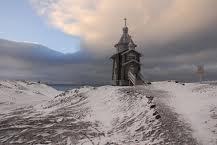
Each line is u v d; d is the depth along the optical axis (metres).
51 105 49.34
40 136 28.28
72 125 32.38
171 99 36.50
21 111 48.44
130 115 32.66
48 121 35.00
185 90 43.19
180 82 53.81
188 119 27.47
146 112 31.12
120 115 33.88
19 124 34.31
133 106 35.22
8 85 85.88
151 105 31.94
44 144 25.97
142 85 51.09
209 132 23.75
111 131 29.33
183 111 30.28
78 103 45.06
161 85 50.06
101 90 49.41
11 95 71.06
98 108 39.31
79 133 28.77
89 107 40.53
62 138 27.42
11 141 27.30
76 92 53.38
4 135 29.41
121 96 41.31
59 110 42.16
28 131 30.27
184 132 24.27
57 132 29.45
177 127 25.48
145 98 35.88
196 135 23.52
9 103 61.34
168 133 24.61
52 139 27.27
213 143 21.69
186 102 34.06
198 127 25.20
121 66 65.38
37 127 32.06
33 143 26.31
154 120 28.14
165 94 40.06
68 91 57.09
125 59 64.25
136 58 64.69
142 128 27.50
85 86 56.81
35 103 60.81
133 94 40.22
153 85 50.62
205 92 37.97
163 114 29.08
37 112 44.97
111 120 33.28
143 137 25.39
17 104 61.16
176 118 27.77
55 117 37.22
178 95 39.41
